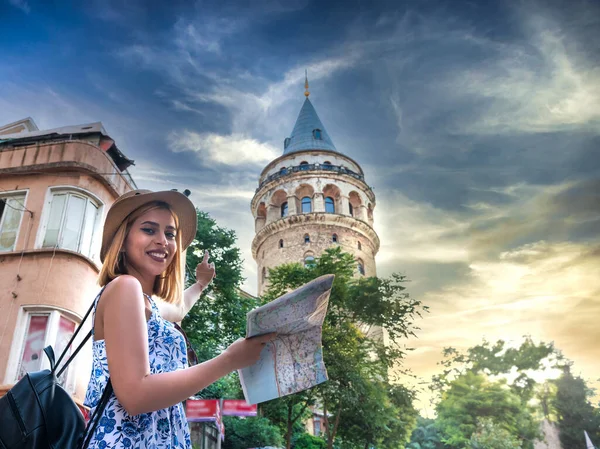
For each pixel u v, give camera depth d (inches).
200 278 119.2
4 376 530.3
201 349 1011.3
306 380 67.2
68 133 709.3
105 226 80.1
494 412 2290.8
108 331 62.4
